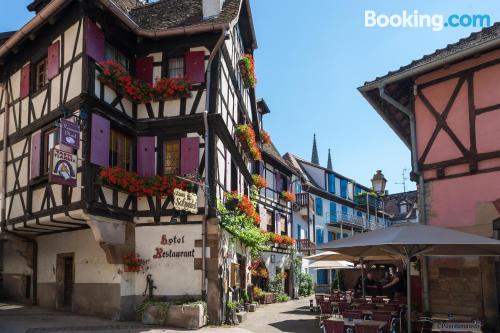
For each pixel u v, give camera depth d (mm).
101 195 11805
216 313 12352
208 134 13156
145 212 12961
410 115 11305
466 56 9820
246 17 17406
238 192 17000
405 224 8398
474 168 9961
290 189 28062
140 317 12320
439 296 10227
